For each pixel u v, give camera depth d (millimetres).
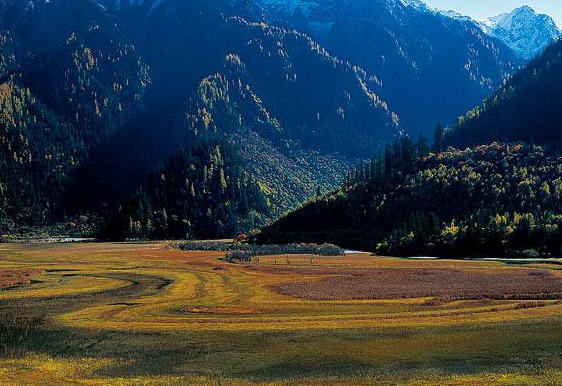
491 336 57375
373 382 44625
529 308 71688
